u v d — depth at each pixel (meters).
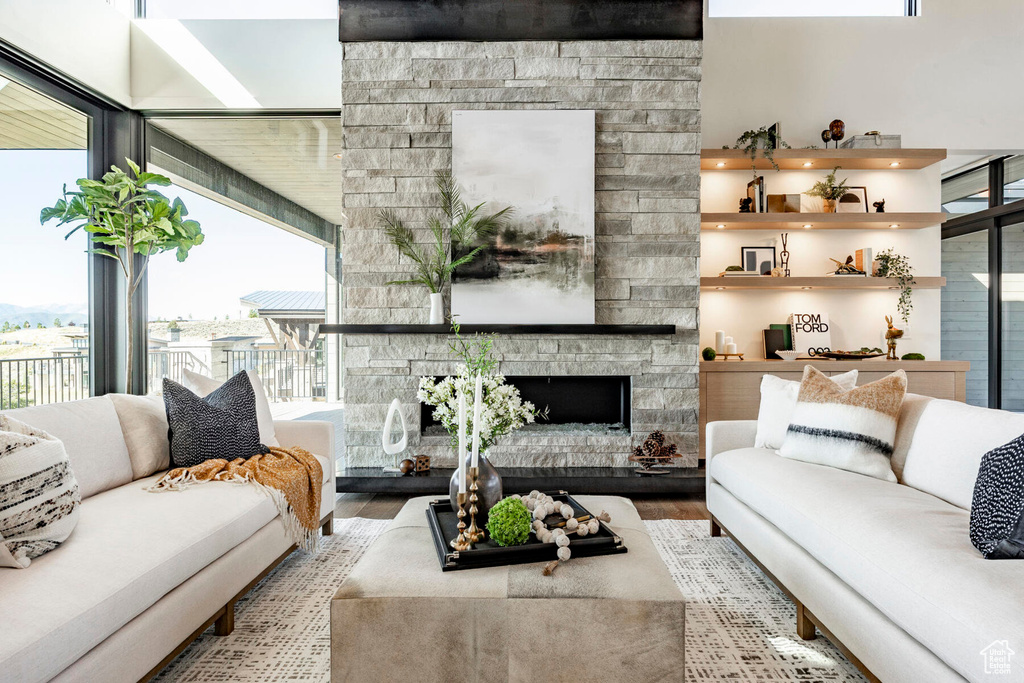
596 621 1.36
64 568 1.39
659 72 3.76
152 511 1.82
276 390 4.31
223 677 1.66
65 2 3.57
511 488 3.53
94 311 4.05
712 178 4.46
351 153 3.80
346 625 1.37
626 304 3.81
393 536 1.75
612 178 3.79
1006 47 4.36
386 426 3.40
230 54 4.16
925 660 1.29
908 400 2.35
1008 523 1.38
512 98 3.76
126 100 4.11
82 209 3.60
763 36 4.42
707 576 2.37
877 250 4.43
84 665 1.26
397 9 3.75
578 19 3.75
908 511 1.70
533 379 4.09
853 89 4.41
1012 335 5.03
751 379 4.03
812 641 1.86
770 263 4.39
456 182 3.74
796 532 1.91
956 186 5.59
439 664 1.37
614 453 3.79
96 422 2.17
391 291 3.82
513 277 3.75
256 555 2.04
